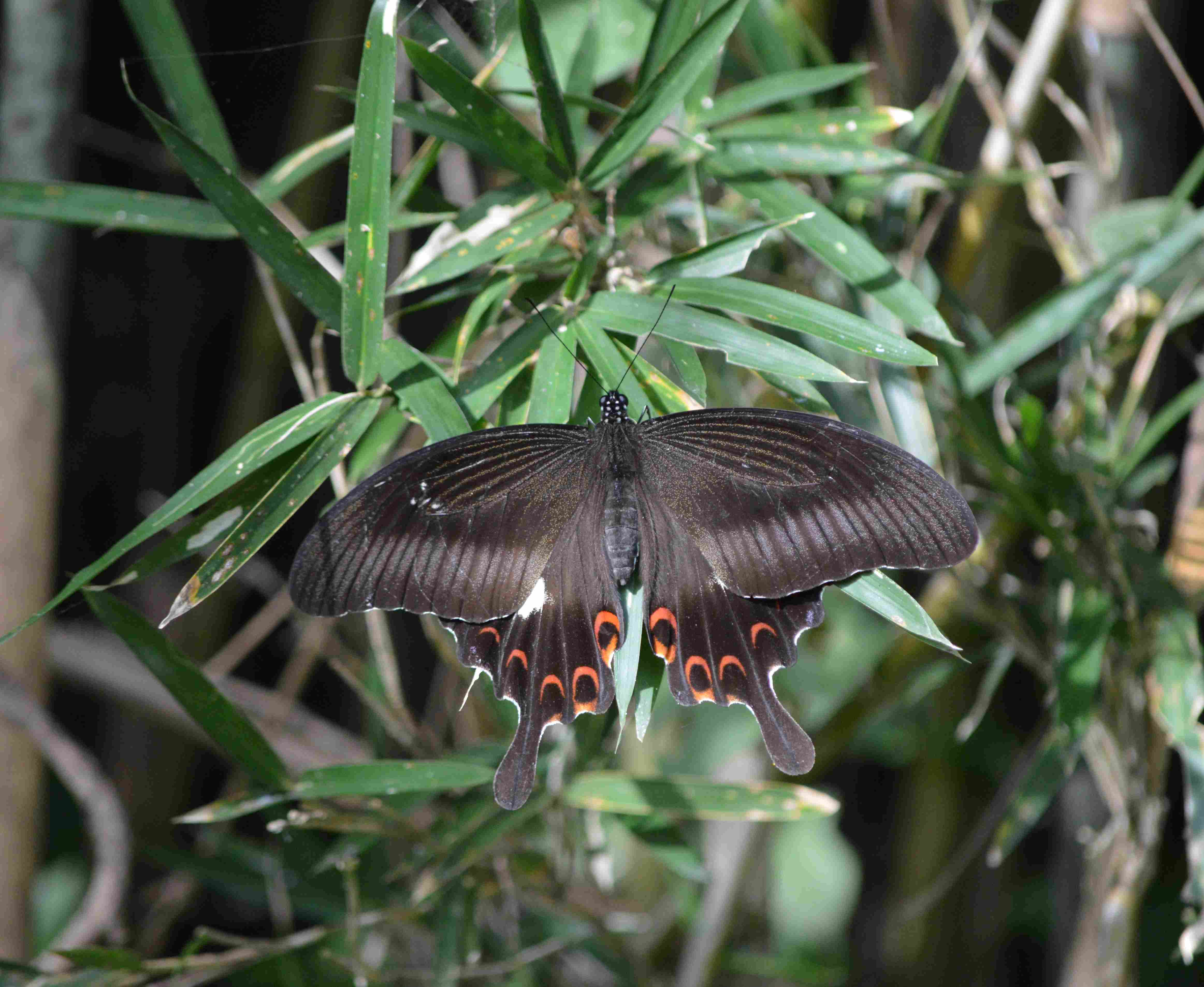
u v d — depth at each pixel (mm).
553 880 937
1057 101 938
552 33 923
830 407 874
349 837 907
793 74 890
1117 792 916
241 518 856
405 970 929
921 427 896
